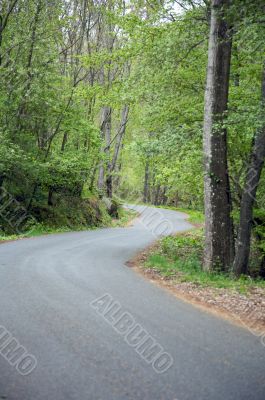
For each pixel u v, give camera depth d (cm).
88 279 1000
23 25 2352
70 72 2873
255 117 1002
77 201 3036
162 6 1380
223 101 1197
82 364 507
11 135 2361
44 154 2597
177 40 1346
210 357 545
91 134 2711
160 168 1581
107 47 3183
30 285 905
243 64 1405
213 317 730
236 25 988
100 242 1934
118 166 5122
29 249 1517
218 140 1202
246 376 492
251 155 1212
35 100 2342
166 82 1430
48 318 681
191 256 1534
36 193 2638
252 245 1603
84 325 655
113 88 1546
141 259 1423
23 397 425
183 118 1446
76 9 2995
